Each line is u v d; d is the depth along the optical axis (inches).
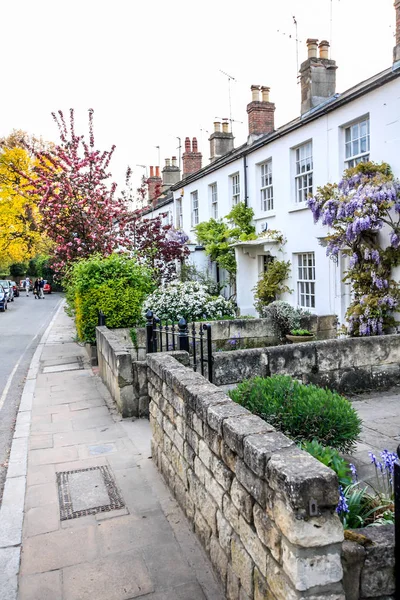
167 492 184.4
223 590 126.4
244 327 457.4
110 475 203.2
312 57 513.0
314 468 88.8
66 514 171.2
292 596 86.7
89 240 614.9
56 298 1649.9
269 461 94.2
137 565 140.1
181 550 146.1
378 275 396.8
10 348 601.6
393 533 101.6
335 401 181.2
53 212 610.9
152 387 209.6
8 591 130.3
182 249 746.8
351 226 390.6
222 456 122.4
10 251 1540.4
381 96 400.8
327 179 475.2
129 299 463.2
